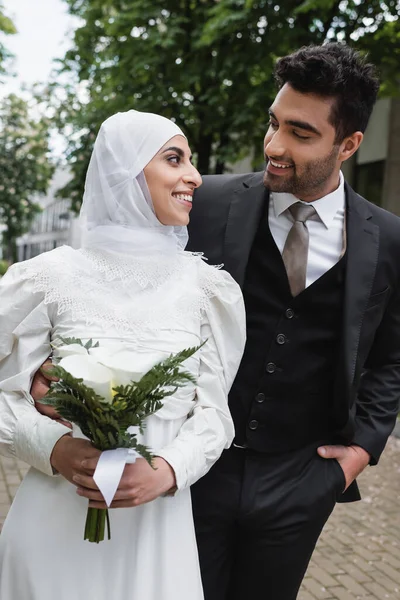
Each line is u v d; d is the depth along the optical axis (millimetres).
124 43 9547
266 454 2109
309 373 2100
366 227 2125
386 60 8125
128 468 1514
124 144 1749
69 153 11742
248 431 2088
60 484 1694
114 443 1463
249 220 2125
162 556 1686
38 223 49219
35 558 1649
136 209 1769
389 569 3889
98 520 1534
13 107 21828
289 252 2078
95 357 1456
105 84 10469
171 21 8812
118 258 1764
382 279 2129
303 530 2088
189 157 1840
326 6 6965
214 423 1764
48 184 24234
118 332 1699
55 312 1744
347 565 3910
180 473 1609
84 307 1706
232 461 2102
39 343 1745
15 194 24172
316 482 2105
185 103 9562
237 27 8062
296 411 2113
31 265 1765
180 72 9070
